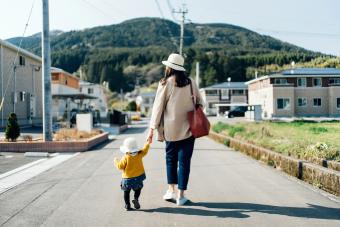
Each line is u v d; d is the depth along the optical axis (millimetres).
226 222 4215
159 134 5180
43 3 13172
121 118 29781
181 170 4996
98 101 65375
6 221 4375
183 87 5004
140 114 71250
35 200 5410
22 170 8391
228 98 61125
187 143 5016
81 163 9367
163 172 7672
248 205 4969
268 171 7902
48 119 13219
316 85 40625
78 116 18516
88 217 4496
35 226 4176
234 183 6512
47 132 13188
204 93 61219
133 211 4730
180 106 5004
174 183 5180
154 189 6000
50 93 13305
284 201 5195
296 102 40812
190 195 5570
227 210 4723
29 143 12273
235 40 153250
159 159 9750
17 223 4293
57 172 8016
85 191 5973
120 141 16578
